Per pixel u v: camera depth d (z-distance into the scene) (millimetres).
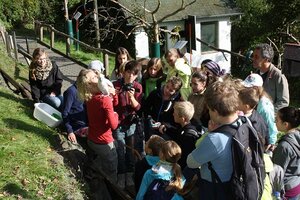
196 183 3475
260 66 4625
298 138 3871
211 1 21984
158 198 3502
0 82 6828
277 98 4613
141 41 20062
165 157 3574
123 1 20453
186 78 4852
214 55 21656
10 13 26094
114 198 4402
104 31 19094
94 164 4750
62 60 13797
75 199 3812
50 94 5906
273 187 3656
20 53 11867
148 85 5281
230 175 2785
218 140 2764
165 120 4617
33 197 3672
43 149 4539
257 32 22500
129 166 5020
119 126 4965
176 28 16016
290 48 5855
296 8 21297
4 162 4090
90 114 4492
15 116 5215
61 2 27500
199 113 4258
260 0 22750
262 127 3695
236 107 2789
